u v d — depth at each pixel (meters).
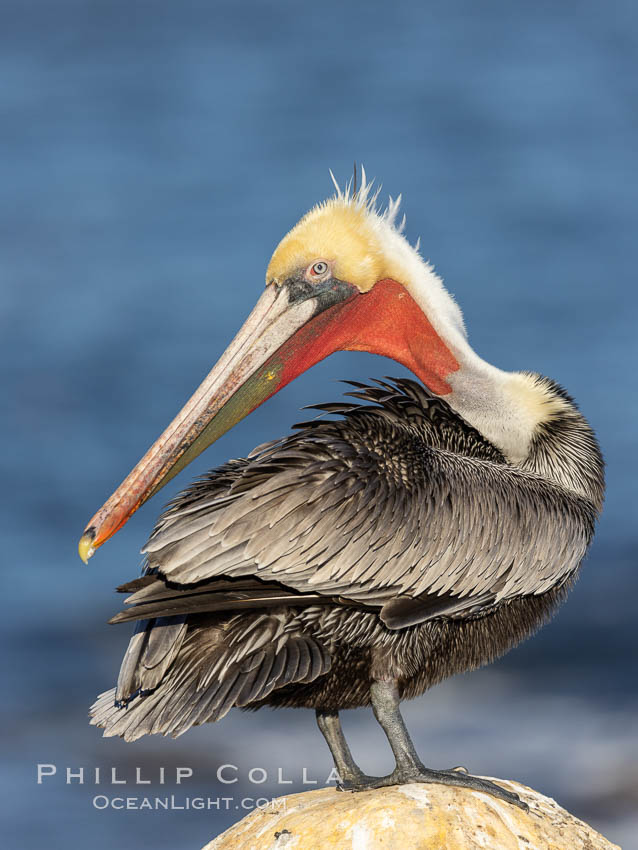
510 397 9.23
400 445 8.17
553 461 9.17
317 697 8.07
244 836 7.62
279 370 8.94
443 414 8.95
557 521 8.63
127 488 8.18
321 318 8.99
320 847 7.21
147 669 7.38
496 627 8.66
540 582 8.51
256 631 7.62
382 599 7.83
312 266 8.90
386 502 7.79
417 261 9.23
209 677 7.45
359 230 8.98
